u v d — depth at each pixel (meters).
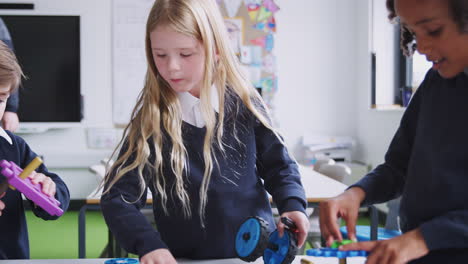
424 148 0.79
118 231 0.93
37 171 1.29
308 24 4.57
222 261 1.02
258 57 4.53
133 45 4.43
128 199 0.98
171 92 1.06
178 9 0.95
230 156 1.06
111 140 4.48
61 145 4.47
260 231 0.87
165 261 0.85
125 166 1.01
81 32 4.06
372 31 4.23
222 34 1.04
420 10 0.61
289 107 4.59
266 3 4.52
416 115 0.89
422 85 0.87
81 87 4.11
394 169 0.91
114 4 4.39
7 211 1.23
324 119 4.62
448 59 0.65
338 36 4.58
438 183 0.75
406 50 0.84
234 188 1.05
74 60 4.08
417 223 0.79
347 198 0.84
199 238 1.04
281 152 1.08
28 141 4.45
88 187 4.49
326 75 4.60
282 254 0.85
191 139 1.05
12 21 3.99
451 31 0.61
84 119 4.31
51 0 4.35
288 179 1.04
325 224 0.82
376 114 4.09
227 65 1.05
